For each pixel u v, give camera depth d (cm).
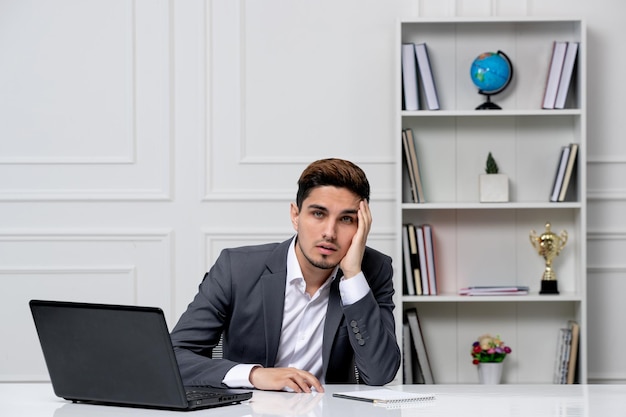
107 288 489
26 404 214
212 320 265
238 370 236
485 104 467
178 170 488
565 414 198
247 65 488
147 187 489
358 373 266
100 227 489
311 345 269
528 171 482
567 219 482
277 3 487
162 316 198
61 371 215
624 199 488
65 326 211
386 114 487
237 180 489
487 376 464
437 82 482
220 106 488
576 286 478
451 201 482
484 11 485
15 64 489
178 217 488
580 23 460
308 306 265
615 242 488
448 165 482
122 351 205
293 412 199
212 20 487
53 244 490
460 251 484
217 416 195
